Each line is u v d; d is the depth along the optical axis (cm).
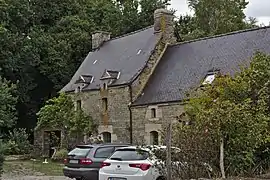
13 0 4244
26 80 4300
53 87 4459
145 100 2869
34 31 4347
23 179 2008
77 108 3350
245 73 1312
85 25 4538
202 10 4666
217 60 2738
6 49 4078
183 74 2838
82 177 1638
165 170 1135
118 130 3006
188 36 4400
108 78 3114
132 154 1307
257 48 2595
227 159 1144
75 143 3241
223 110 1098
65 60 4331
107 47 3691
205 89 1314
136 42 3406
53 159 3169
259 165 1212
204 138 1116
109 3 4947
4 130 3972
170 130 1090
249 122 1106
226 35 2923
